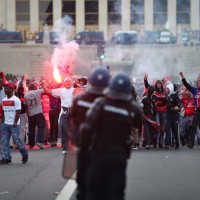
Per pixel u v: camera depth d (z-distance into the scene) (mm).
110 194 14953
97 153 15141
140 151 36781
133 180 25328
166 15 133375
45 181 25094
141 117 15742
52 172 27500
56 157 33344
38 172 27594
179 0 131000
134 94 33688
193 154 34969
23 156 30719
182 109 40625
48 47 110062
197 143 42625
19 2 131500
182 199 21469
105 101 15305
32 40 114312
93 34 110562
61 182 24797
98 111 15242
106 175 15102
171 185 24156
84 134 15266
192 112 40406
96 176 15086
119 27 131500
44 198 21578
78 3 131250
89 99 17188
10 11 130125
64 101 34031
